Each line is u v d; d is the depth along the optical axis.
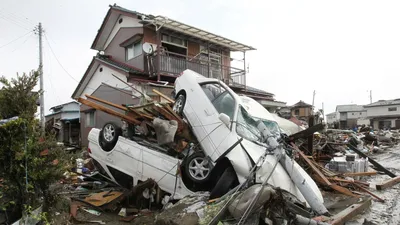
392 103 47.41
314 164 7.85
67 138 20.08
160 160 5.42
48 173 3.57
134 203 5.34
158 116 5.89
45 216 3.56
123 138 6.02
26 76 3.65
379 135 24.02
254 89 18.67
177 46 14.60
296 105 32.28
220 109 5.63
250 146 4.96
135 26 14.14
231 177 4.64
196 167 5.14
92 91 15.78
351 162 8.95
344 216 5.08
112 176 6.20
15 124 3.22
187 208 4.20
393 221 5.27
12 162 3.39
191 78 6.29
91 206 5.12
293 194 4.64
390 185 8.45
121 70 12.77
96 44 17.06
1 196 3.39
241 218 3.57
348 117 56.62
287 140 6.68
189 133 5.61
